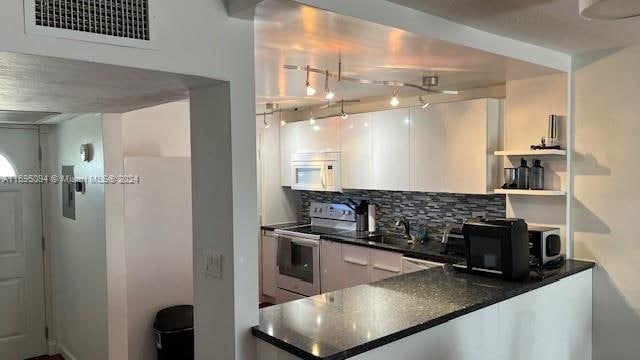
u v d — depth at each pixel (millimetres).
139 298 3697
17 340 4477
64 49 1543
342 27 2141
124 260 3604
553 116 3295
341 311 2293
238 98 1979
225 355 2086
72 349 4309
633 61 3033
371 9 2043
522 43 2881
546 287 2875
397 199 4891
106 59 1623
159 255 3781
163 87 2109
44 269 4605
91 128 3674
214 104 2055
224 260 2061
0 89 2188
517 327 2684
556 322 2969
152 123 4238
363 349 1883
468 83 3824
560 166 3352
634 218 3090
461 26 2465
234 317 2027
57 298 4590
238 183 2006
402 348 2076
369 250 4395
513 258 2777
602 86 3172
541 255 3055
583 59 3246
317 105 5473
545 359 2895
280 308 2346
